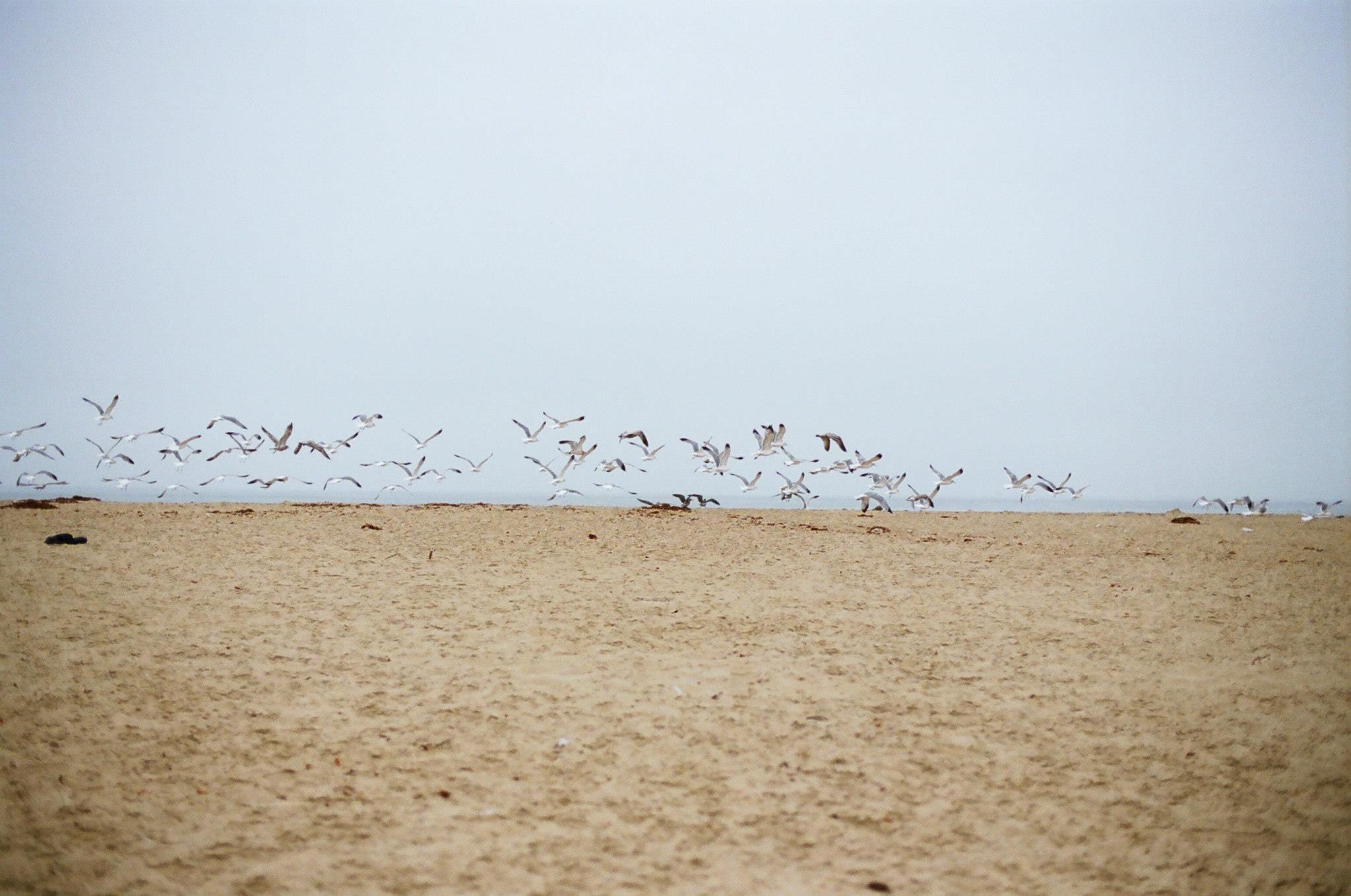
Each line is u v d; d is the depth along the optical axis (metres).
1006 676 15.20
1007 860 9.51
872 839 9.80
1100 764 11.86
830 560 25.19
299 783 10.76
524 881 8.81
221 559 22.58
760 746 12.05
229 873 8.87
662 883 8.84
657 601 19.61
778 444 28.45
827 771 11.36
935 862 9.40
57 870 8.79
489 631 17.00
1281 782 11.46
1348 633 18.45
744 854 9.41
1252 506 40.41
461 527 29.34
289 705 13.07
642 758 11.58
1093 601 20.98
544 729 12.41
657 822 10.00
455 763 11.34
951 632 17.81
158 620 16.89
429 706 13.16
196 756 11.40
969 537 31.22
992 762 11.81
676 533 29.50
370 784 10.77
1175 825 10.34
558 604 19.16
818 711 13.32
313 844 9.42
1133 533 33.44
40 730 11.97
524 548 25.81
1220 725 13.26
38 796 10.25
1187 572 24.80
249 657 15.05
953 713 13.42
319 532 27.38
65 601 17.91
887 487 33.06
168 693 13.40
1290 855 9.76
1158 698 14.38
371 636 16.48
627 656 15.66
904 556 26.33
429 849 9.36
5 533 25.16
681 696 13.77
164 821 9.82
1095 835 10.05
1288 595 22.00
